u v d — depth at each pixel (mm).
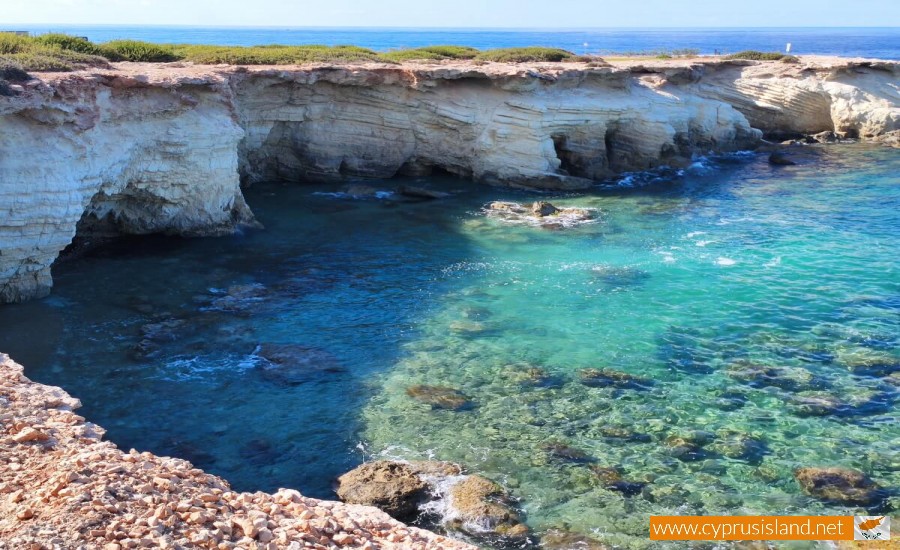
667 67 48938
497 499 13789
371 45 184250
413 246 29578
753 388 18125
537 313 22906
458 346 20625
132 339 20578
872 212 34594
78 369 18812
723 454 15383
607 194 38844
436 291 24781
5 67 22281
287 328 21672
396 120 39406
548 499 13969
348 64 39781
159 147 26562
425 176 41594
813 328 21578
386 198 36906
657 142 43656
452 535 12945
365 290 24781
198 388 18109
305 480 14625
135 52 37344
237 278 25594
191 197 28625
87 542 9023
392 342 20891
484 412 17094
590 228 32188
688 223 33062
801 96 53750
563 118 39844
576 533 12992
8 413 12430
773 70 55062
